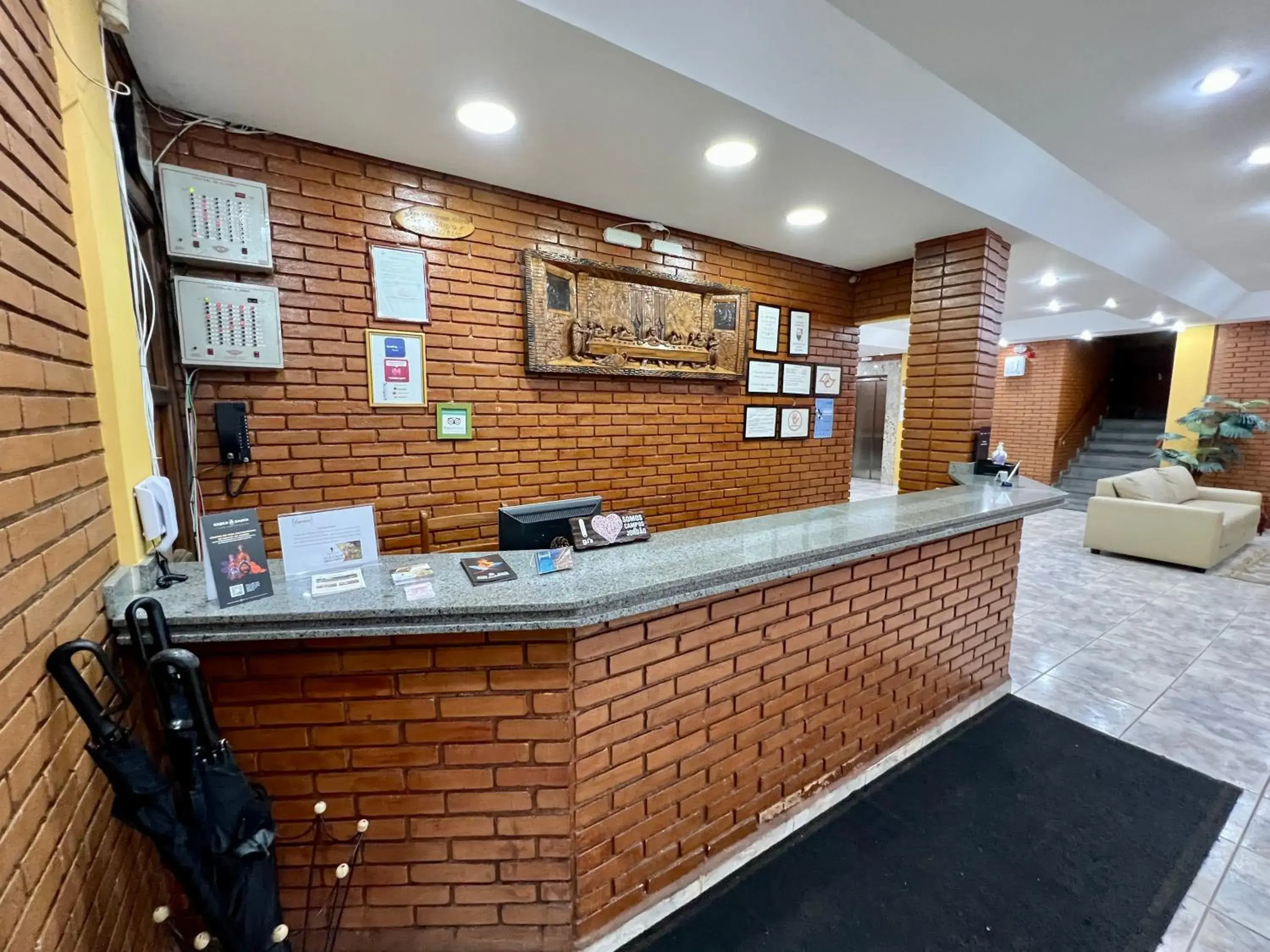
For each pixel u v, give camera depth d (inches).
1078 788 79.4
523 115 72.1
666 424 129.4
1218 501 215.8
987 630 100.0
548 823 51.4
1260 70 76.2
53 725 34.1
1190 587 166.7
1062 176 111.8
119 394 46.9
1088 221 125.8
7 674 29.3
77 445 39.6
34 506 32.9
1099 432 349.4
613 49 57.7
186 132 74.4
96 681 39.6
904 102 81.5
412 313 93.7
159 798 34.4
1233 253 166.7
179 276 75.5
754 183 93.0
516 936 53.1
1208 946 55.8
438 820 50.6
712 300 130.3
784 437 151.9
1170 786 79.7
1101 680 111.0
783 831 69.4
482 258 99.3
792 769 70.7
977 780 81.0
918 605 84.6
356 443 91.8
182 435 78.3
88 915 37.1
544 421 110.9
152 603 38.8
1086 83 81.0
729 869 64.3
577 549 59.4
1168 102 85.0
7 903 28.2
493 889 52.2
